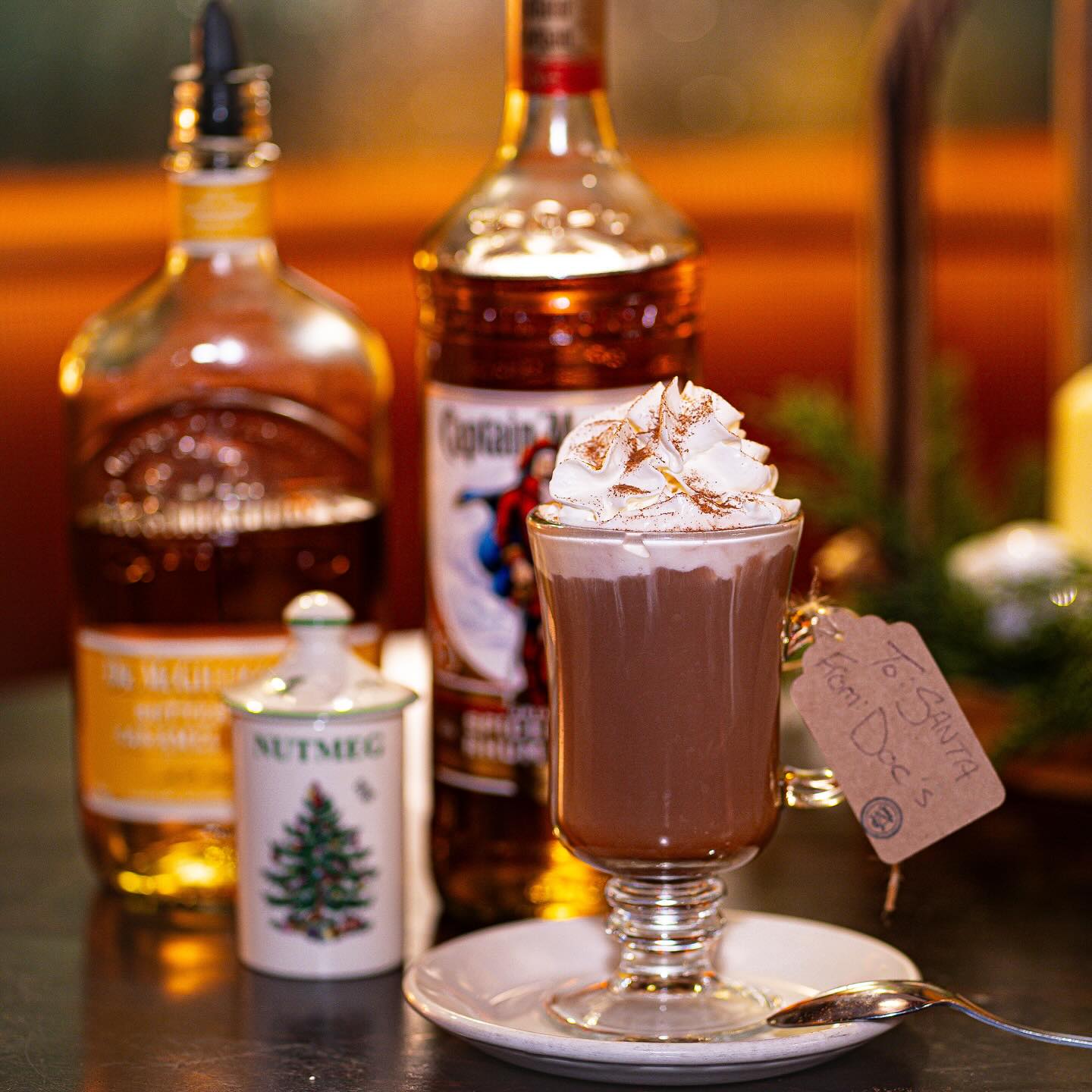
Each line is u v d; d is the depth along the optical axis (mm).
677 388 989
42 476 2574
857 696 1008
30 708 1481
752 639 982
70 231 2574
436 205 2770
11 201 2527
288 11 2668
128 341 1144
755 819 997
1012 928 1116
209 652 1129
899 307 1358
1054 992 1058
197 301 1146
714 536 965
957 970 1077
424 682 1455
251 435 1137
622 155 1135
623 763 982
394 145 2734
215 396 1136
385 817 1079
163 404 1135
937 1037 1024
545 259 1092
